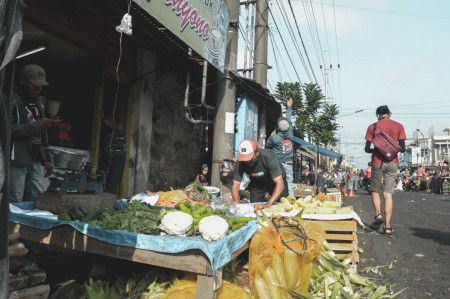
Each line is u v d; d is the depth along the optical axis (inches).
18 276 79.4
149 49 272.1
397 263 162.7
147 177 284.2
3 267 53.7
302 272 105.6
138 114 269.6
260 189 194.1
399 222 303.0
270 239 107.6
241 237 102.3
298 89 894.4
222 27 281.7
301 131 926.4
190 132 366.9
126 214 99.6
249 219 118.5
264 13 476.7
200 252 80.8
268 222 121.3
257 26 482.6
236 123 419.8
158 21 197.6
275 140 255.3
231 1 303.3
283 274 99.4
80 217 104.5
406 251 186.2
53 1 183.5
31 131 128.6
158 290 100.3
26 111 133.1
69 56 228.2
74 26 200.1
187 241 82.4
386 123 222.7
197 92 375.6
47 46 193.8
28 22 172.6
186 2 224.5
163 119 312.3
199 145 389.7
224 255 86.1
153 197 151.3
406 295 121.1
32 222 102.4
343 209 152.6
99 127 226.5
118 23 215.9
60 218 100.3
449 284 133.3
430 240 218.2
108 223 92.8
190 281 92.5
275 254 101.9
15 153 130.3
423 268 155.3
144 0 182.7
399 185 1155.9
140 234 87.7
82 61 232.5
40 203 117.5
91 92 227.9
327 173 1069.8
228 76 289.4
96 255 122.2
